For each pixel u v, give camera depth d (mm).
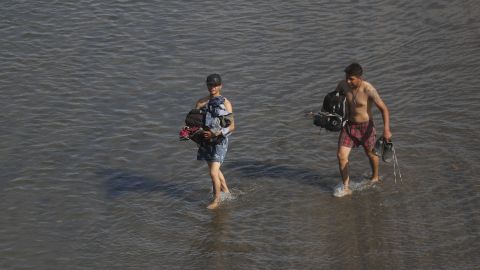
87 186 35844
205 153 32938
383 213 32406
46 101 44344
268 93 44500
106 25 54531
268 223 32312
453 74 44969
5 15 55969
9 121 42062
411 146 37375
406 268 28656
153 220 32938
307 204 33500
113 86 46156
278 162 37125
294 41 51250
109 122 41906
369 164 36219
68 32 53500
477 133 38031
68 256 30734
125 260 30297
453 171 35000
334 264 29234
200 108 33125
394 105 42000
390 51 48812
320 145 38406
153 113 42875
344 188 33969
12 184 36031
